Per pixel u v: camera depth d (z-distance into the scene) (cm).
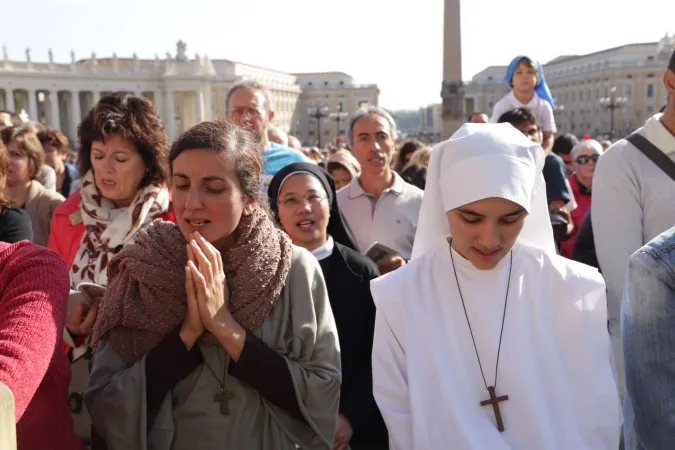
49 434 193
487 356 227
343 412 292
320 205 318
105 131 304
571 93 9281
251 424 206
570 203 520
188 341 198
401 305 233
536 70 709
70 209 342
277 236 217
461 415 221
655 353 170
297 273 217
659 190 307
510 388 223
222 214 200
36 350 170
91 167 324
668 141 308
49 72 6944
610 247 314
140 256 207
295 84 10225
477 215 213
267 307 207
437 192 233
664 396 169
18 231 302
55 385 197
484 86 10006
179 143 204
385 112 475
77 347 263
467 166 213
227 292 204
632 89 7931
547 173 513
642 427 175
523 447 220
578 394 227
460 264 232
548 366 227
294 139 944
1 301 185
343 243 348
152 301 203
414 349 229
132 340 205
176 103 8194
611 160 319
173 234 212
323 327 220
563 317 231
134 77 7656
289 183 319
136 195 318
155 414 203
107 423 198
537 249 238
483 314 229
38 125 707
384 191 462
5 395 137
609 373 227
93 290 257
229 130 210
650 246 174
